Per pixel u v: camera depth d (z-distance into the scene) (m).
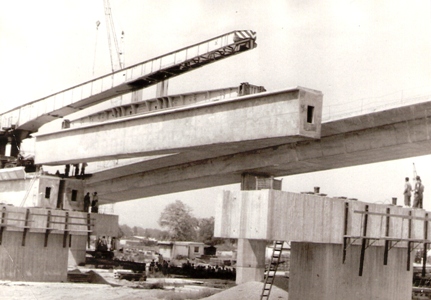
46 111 52.12
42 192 42.66
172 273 60.38
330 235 26.41
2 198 49.69
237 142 32.59
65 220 39.62
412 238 29.14
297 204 25.25
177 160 55.56
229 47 41.06
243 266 50.69
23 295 32.56
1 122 55.94
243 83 40.69
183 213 148.25
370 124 40.28
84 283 42.31
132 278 48.28
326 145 44.09
